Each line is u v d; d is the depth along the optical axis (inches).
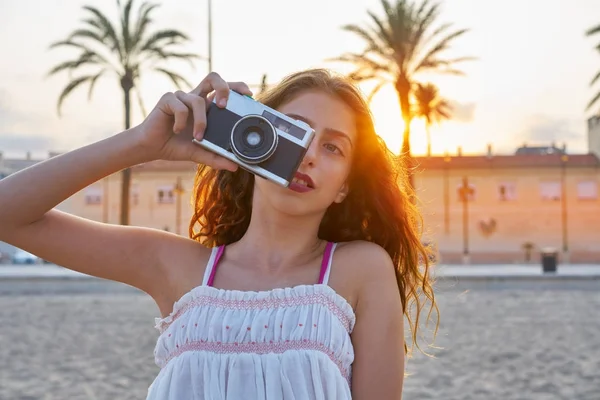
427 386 311.3
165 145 67.9
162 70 1398.9
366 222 81.6
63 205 2150.6
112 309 652.1
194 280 70.9
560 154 2166.6
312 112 70.6
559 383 319.3
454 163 2119.8
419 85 1354.6
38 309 655.8
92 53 1347.2
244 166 65.4
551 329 500.7
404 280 82.5
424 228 92.1
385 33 1299.2
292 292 67.3
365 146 75.5
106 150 67.6
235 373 64.0
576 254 2063.2
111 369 352.8
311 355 64.3
